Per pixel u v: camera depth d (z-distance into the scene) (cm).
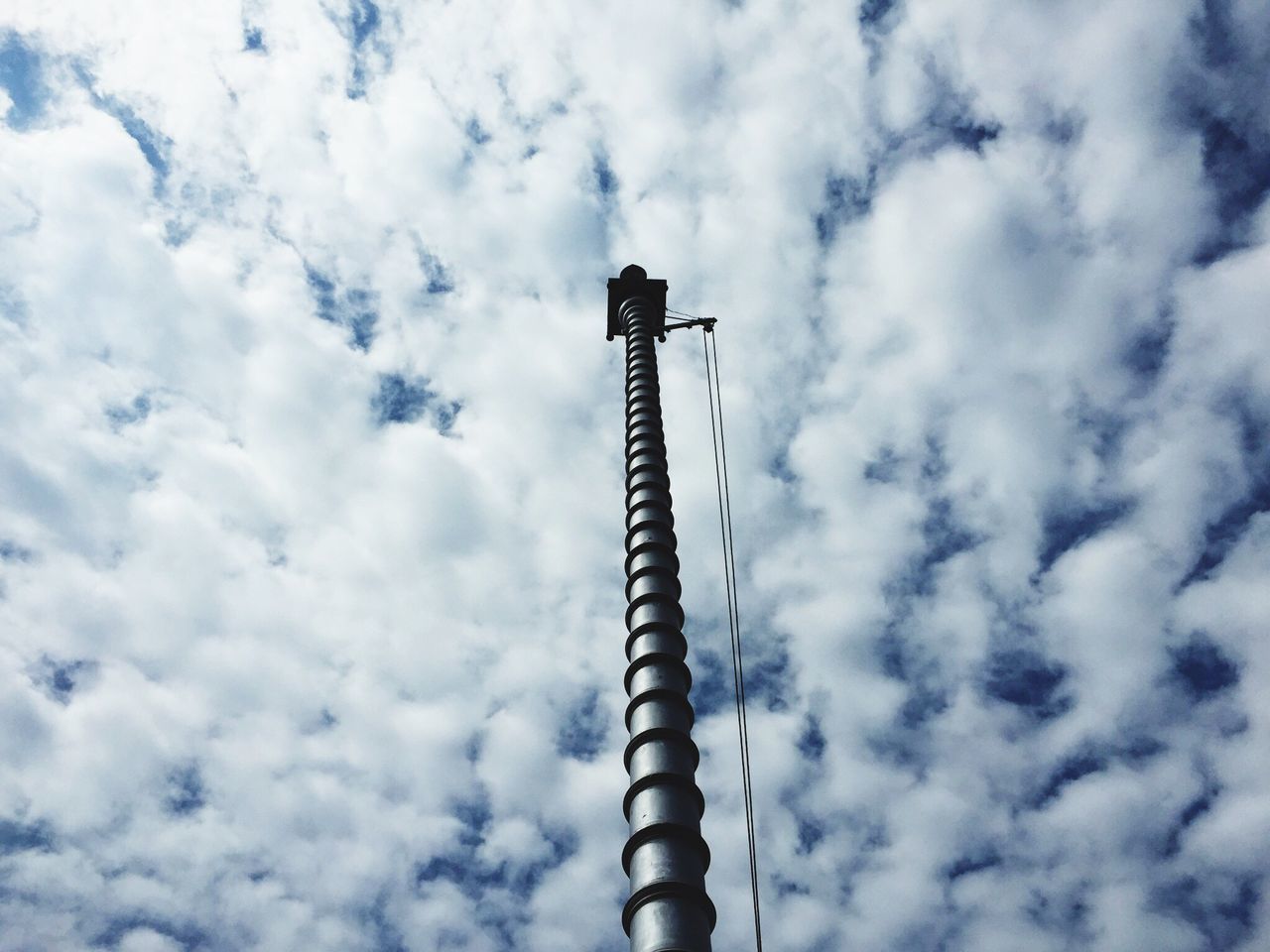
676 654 1658
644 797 1327
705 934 1118
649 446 2378
